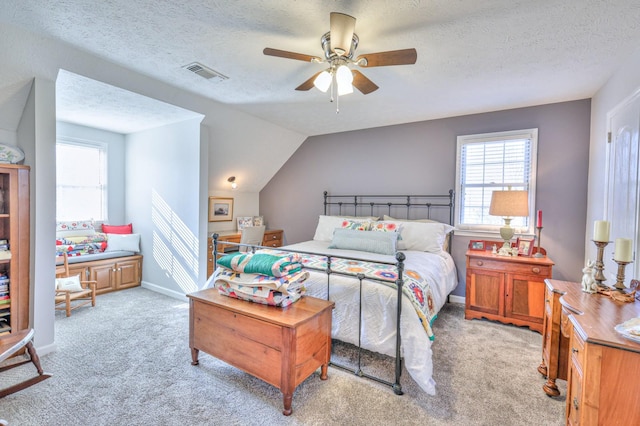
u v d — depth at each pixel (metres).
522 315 2.90
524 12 1.69
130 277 4.09
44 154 2.29
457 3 1.62
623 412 1.11
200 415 1.68
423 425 1.62
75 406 1.73
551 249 3.25
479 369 2.18
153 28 1.91
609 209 2.51
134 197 4.32
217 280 2.14
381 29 1.87
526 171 3.36
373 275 2.13
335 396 1.85
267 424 1.62
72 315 3.13
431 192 3.87
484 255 3.07
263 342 1.78
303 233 4.97
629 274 2.08
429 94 3.00
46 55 2.13
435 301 2.35
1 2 1.65
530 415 1.71
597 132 2.86
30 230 2.28
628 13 1.68
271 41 2.05
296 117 3.83
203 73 2.57
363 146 4.37
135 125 3.90
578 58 2.22
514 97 3.06
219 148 4.01
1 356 1.67
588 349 1.15
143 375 2.06
